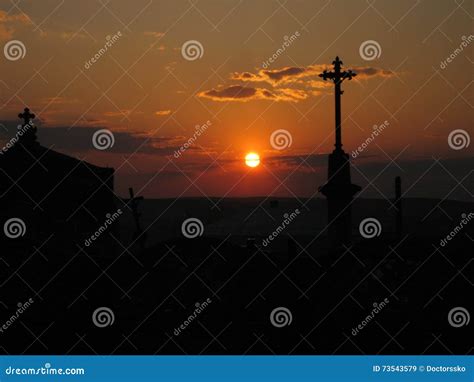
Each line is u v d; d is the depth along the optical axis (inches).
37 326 761.6
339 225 1042.1
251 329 755.4
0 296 822.5
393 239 887.1
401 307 775.7
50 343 724.7
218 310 807.7
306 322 759.7
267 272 866.1
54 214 1077.8
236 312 797.2
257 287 845.8
